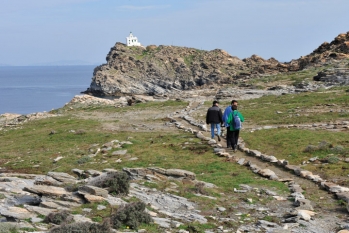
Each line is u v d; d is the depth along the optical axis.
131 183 16.84
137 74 181.25
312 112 35.09
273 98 48.38
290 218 13.30
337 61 85.19
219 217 13.61
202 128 33.06
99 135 33.81
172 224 12.36
